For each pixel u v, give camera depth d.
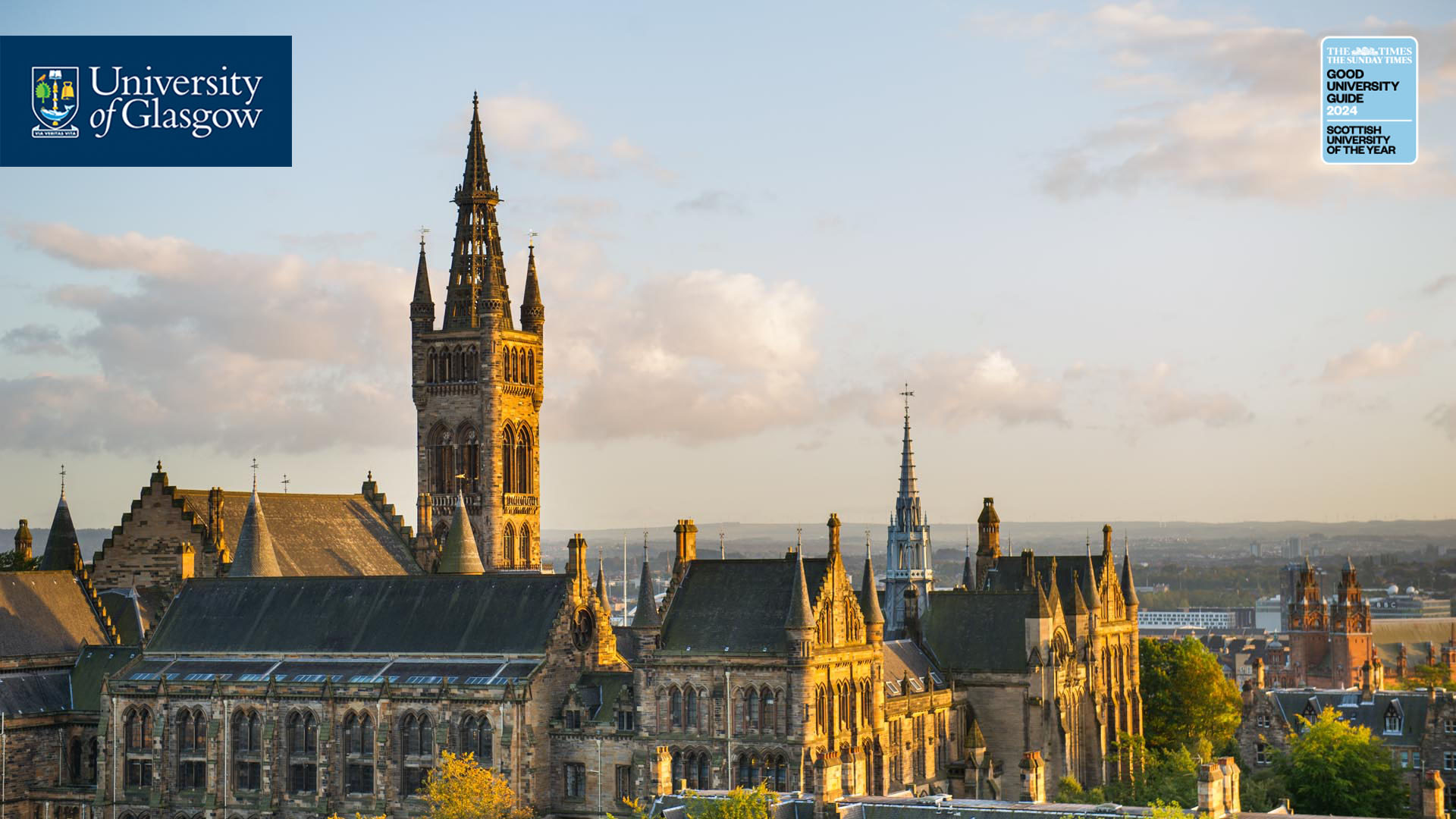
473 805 197.75
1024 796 161.12
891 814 145.62
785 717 199.25
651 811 157.88
